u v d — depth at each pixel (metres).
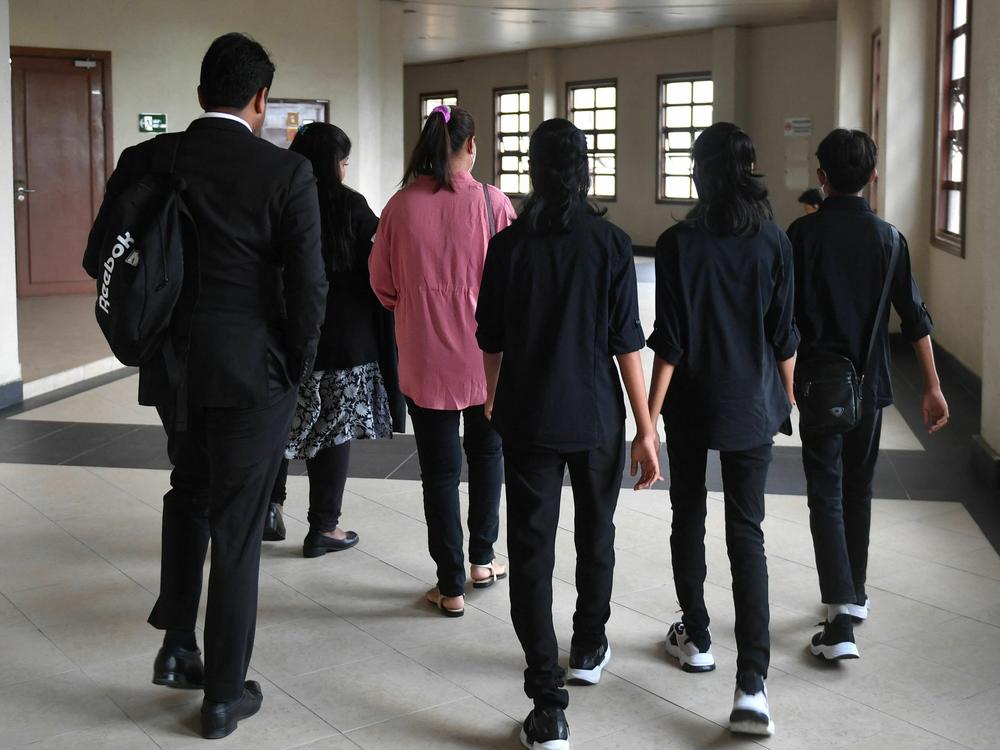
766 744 2.57
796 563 3.77
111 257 2.41
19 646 3.11
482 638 3.20
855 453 3.11
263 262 2.54
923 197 9.23
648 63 19.31
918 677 2.91
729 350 2.60
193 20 11.64
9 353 6.49
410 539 4.08
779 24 17.20
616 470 2.65
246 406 2.53
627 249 2.54
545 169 2.51
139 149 2.58
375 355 3.57
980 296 7.14
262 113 2.65
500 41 19.48
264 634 3.21
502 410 2.57
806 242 2.92
